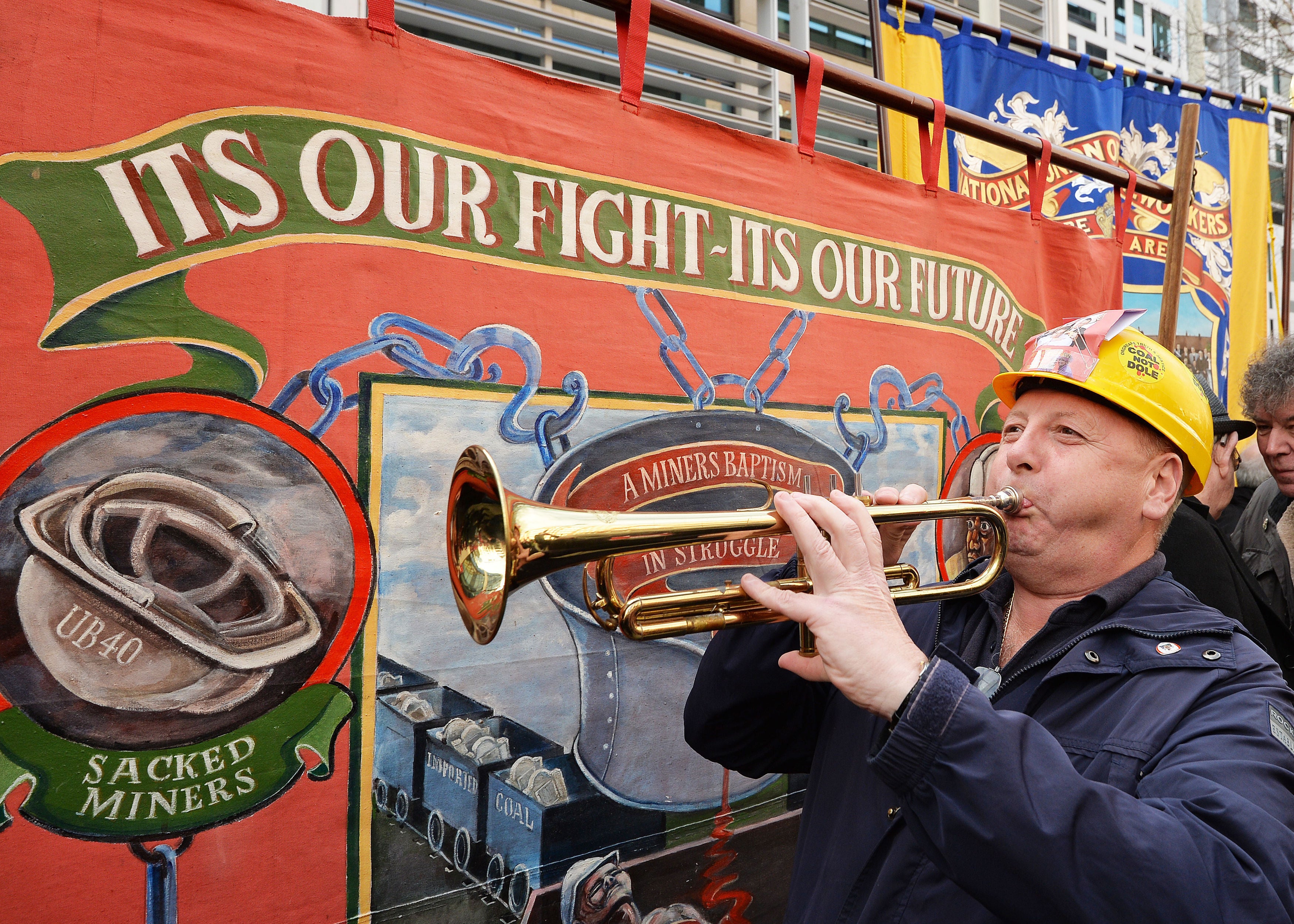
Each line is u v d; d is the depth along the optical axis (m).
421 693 1.52
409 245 1.52
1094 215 3.82
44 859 1.17
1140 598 1.27
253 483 1.35
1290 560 2.83
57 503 1.19
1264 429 2.64
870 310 2.27
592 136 1.76
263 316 1.37
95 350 1.23
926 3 3.32
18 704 1.16
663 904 1.85
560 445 1.70
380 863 1.46
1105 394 1.28
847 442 2.21
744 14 4.22
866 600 1.03
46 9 1.19
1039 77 3.62
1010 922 0.91
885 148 3.05
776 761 1.60
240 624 1.33
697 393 1.91
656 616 1.31
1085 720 1.18
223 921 1.30
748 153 2.02
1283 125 9.87
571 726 1.72
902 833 1.19
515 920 1.63
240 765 1.33
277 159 1.38
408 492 1.51
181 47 1.30
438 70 1.56
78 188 1.22
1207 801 0.93
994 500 1.35
